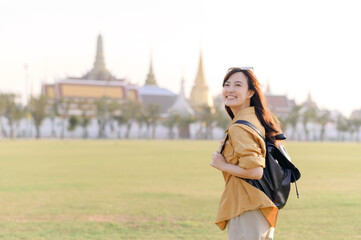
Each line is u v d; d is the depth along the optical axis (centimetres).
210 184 1605
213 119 10719
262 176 388
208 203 1163
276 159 405
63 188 1486
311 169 2294
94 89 11425
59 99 9812
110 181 1702
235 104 417
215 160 400
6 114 8719
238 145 383
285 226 869
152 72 14775
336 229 838
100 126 9994
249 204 387
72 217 969
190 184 1606
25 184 1596
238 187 396
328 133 12106
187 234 801
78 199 1235
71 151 4025
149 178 1812
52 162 2703
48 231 828
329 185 1584
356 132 12162
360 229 840
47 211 1042
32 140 8144
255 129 389
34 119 9138
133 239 765
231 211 399
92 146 5225
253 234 386
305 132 11275
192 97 14600
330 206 1107
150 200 1217
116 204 1146
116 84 11644
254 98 417
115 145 5653
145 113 10188
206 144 6444
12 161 2773
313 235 791
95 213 1015
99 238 772
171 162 2752
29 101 9144
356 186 1555
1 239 762
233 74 420
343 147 5847
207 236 784
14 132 9619
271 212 386
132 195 1318
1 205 1130
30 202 1178
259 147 388
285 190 396
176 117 10612
